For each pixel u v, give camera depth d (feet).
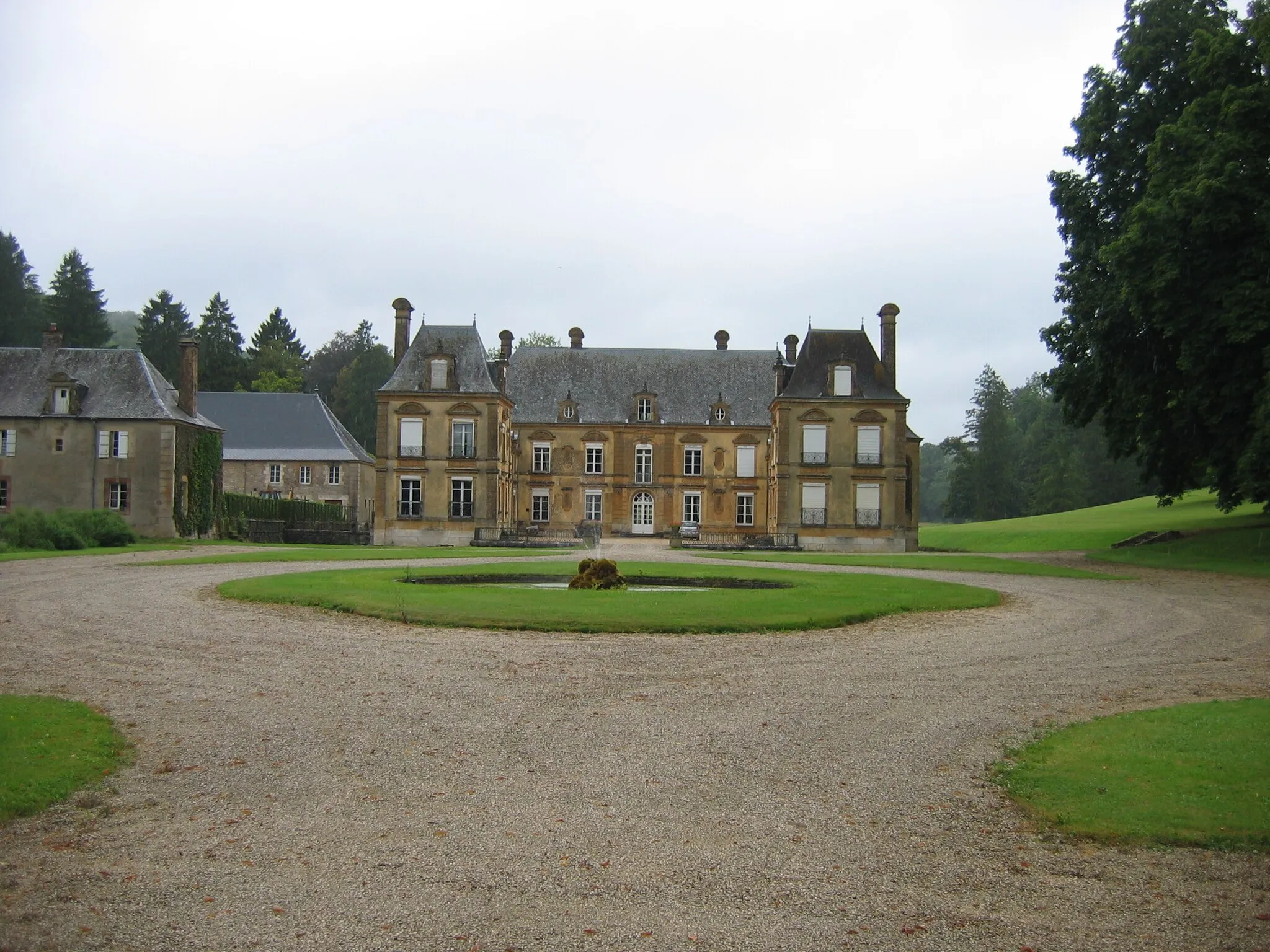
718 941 20.11
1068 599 78.69
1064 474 312.91
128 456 160.25
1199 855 24.59
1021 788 29.09
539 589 77.71
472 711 37.86
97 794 28.09
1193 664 49.14
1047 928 20.86
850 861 24.12
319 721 36.19
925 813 27.37
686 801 28.14
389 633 55.11
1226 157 104.78
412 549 147.54
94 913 20.95
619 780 29.81
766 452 213.05
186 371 170.91
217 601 68.59
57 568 93.35
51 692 40.04
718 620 59.11
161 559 107.86
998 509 343.05
